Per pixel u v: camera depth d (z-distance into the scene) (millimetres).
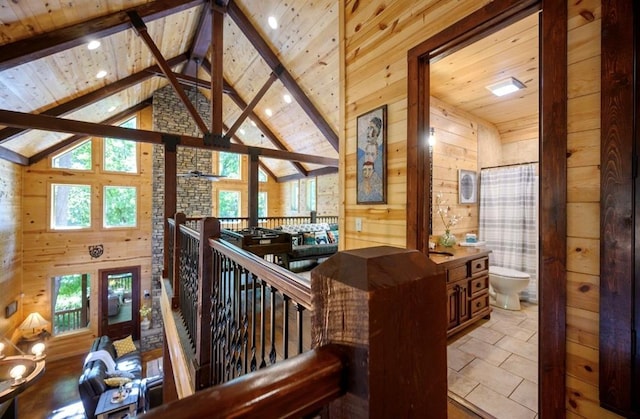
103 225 7402
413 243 1896
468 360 2201
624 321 1033
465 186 3826
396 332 466
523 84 3008
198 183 8531
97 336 7211
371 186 2213
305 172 9234
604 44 1095
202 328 1792
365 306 434
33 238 6590
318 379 433
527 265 3664
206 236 1784
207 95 8453
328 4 3707
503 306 3365
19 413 4863
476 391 1825
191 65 6742
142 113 7941
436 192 3412
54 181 6836
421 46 1839
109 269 7426
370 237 2248
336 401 478
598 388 1102
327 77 4887
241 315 1341
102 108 6477
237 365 1357
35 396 5289
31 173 6566
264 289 1099
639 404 999
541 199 1277
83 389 4691
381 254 506
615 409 1048
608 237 1072
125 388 4906
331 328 501
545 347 1254
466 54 2430
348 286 466
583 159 1157
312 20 4066
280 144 8133
